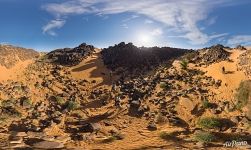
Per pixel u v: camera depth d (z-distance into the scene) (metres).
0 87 37.59
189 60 43.28
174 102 34.50
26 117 33.00
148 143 26.45
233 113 32.50
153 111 33.66
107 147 25.47
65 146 25.73
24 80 41.47
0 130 28.70
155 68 45.47
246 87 34.38
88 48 54.59
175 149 24.23
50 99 38.66
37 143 25.23
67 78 45.38
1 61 42.22
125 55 49.31
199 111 33.09
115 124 31.33
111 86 42.69
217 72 38.88
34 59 50.06
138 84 40.81
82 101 39.06
